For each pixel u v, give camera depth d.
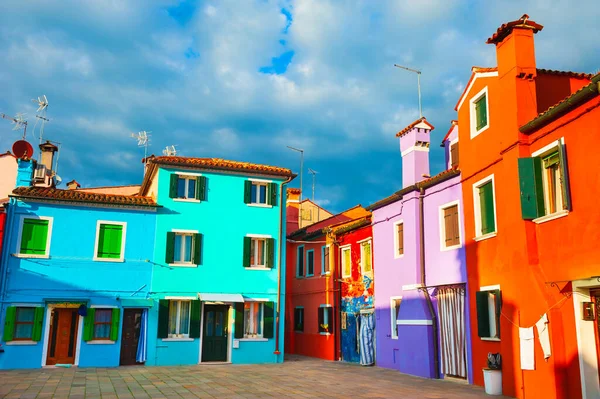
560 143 11.32
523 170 12.27
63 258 19.36
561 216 11.23
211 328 21.02
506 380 12.60
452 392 13.07
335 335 22.84
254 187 22.91
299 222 30.06
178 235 21.28
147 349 19.78
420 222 17.66
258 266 22.09
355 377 16.30
